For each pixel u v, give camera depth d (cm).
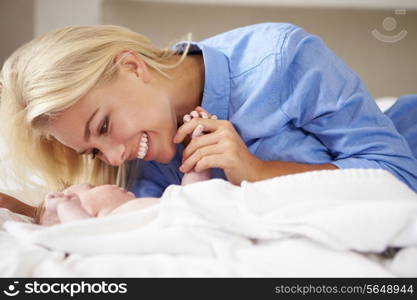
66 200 86
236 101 104
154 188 117
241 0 241
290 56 102
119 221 73
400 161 99
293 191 72
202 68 109
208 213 70
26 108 95
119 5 238
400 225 62
